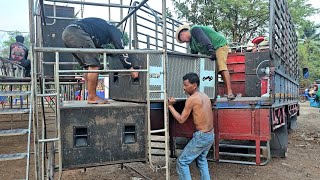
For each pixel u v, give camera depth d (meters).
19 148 7.28
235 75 8.95
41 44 6.48
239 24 20.72
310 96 22.89
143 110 3.99
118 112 3.87
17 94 4.14
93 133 3.74
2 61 6.33
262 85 6.87
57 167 4.20
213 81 5.04
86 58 4.28
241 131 5.93
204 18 19.33
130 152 3.92
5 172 5.58
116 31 4.56
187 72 4.66
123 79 4.78
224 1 19.44
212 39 5.61
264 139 5.81
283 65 7.64
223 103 6.00
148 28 7.08
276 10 6.30
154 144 7.07
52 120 9.87
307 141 8.85
